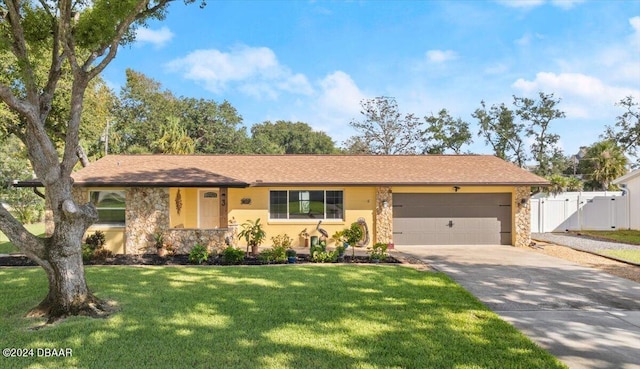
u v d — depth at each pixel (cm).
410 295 800
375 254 1248
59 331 578
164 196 1395
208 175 1521
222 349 516
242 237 1532
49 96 736
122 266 1112
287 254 1247
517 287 897
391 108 3794
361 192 1592
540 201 2061
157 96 4516
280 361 482
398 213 1608
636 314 704
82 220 680
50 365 470
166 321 624
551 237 1823
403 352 515
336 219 1590
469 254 1382
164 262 1194
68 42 689
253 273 1012
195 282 902
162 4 816
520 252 1430
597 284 927
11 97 620
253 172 1620
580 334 602
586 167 4000
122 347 521
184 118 4916
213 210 1684
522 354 515
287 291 823
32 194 2722
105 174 1471
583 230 2070
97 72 718
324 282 910
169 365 470
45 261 663
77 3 803
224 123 5181
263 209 1564
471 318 659
